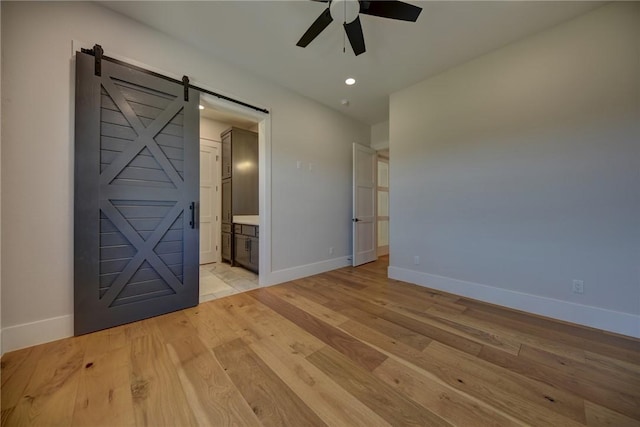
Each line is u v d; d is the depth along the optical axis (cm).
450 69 294
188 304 248
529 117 239
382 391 137
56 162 186
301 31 233
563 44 221
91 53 197
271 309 247
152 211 226
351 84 330
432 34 236
